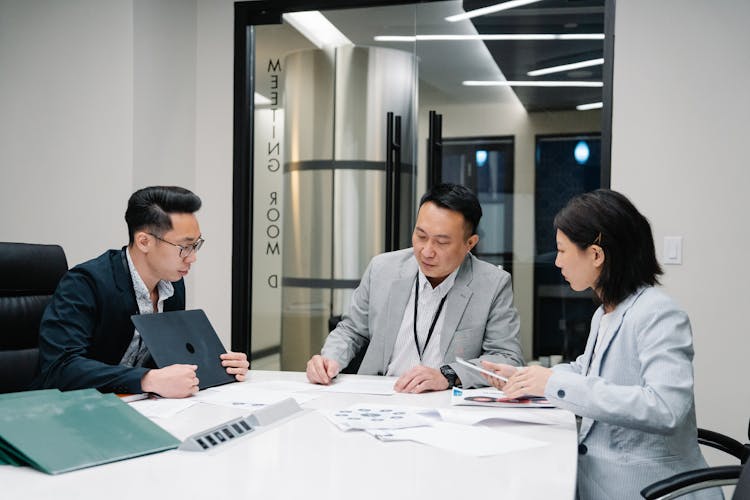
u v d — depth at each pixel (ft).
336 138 11.91
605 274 5.41
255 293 12.31
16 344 7.25
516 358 7.46
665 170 10.36
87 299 6.53
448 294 7.73
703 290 10.21
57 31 11.05
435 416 5.45
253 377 7.32
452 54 11.49
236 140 12.08
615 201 5.40
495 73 11.33
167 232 6.61
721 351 10.14
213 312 12.19
